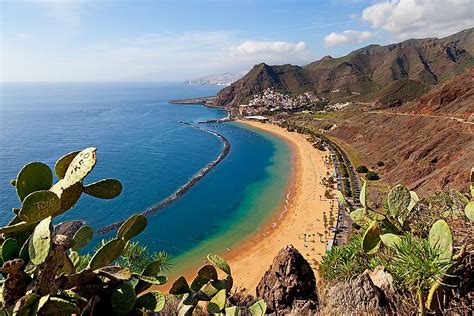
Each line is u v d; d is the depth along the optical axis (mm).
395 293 5469
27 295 2391
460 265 4734
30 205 2426
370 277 5996
